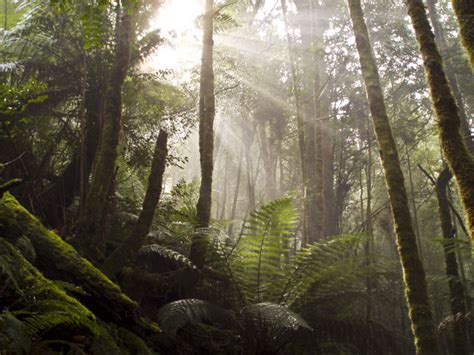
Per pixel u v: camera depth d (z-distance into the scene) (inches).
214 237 192.4
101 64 233.6
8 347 69.6
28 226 103.8
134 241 149.9
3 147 194.1
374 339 213.9
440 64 117.6
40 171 201.0
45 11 235.0
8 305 82.0
